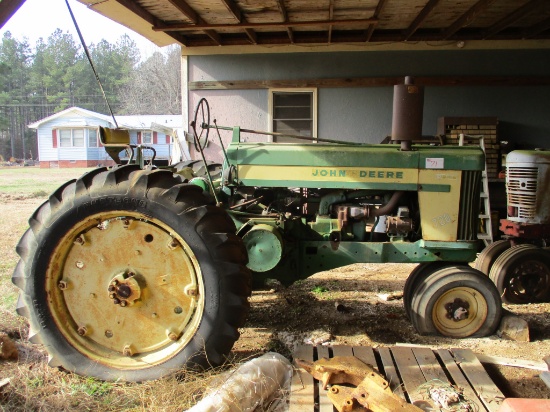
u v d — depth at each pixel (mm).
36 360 3195
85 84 45219
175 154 8664
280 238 3598
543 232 4688
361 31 7602
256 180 3795
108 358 2971
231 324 2861
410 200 3869
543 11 6324
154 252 2934
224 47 7977
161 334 2973
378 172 3715
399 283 5262
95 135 30641
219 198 3902
